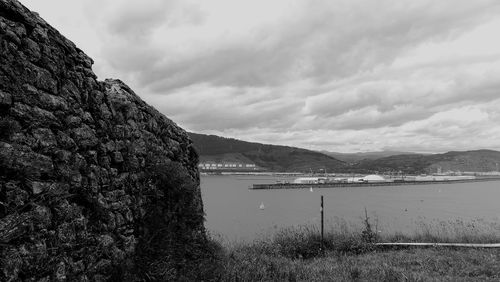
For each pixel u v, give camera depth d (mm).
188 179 8195
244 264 8969
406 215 49281
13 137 3730
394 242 13234
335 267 9828
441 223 20562
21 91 3900
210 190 134875
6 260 3420
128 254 5898
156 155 7488
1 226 3438
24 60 3988
